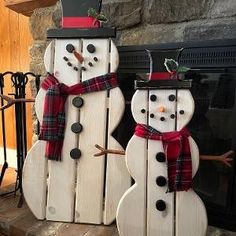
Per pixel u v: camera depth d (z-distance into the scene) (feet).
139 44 3.74
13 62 5.53
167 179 2.61
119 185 3.03
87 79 3.00
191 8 3.45
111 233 3.02
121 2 3.81
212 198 3.25
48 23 4.45
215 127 3.18
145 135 2.63
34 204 3.21
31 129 5.22
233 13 3.25
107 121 3.04
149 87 2.61
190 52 3.15
